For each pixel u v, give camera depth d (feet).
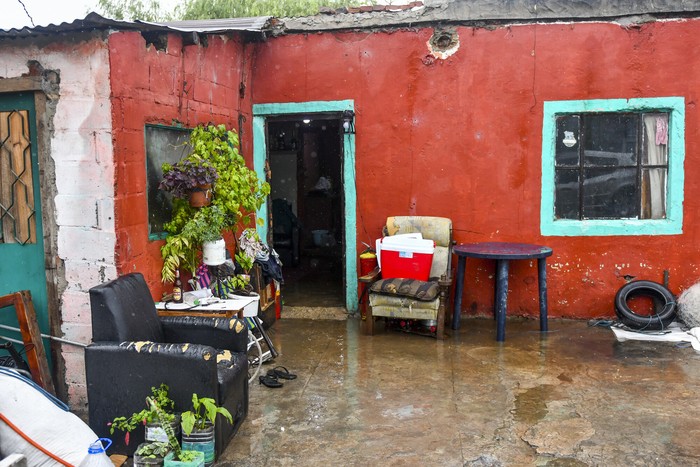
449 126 21.30
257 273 19.80
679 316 20.18
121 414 11.46
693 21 19.79
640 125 20.68
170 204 16.39
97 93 13.24
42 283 14.08
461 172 21.40
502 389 15.10
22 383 9.77
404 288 19.06
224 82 19.80
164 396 11.20
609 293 20.97
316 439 12.56
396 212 21.94
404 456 11.78
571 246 20.98
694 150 20.18
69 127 13.46
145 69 14.71
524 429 12.82
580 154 21.02
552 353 17.87
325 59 21.75
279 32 21.85
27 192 13.97
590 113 20.75
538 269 20.12
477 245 20.31
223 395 11.58
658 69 20.11
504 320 19.12
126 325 11.90
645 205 20.94
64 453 9.50
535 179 21.01
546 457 11.62
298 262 33.81
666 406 13.91
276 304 22.13
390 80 21.45
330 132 38.83
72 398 14.06
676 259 20.56
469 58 20.95
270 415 13.78
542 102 20.71
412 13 21.08
